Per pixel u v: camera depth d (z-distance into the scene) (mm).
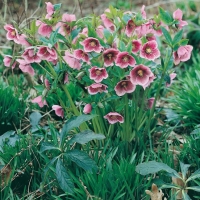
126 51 1883
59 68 1984
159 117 2434
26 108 2422
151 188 1888
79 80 2002
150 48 1902
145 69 1886
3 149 2053
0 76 2678
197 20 3182
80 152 1854
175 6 3588
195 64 2684
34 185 1947
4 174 1953
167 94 2648
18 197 1896
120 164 1878
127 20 1973
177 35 1923
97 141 2070
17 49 2611
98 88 1926
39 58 1924
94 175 1850
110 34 1932
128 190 1819
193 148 2043
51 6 1992
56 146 1881
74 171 1949
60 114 2088
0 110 2309
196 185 1919
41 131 2109
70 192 1817
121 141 2045
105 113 2076
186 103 2314
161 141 2207
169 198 1883
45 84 1996
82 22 2008
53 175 1938
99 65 1913
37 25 2012
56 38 1955
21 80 2656
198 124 2217
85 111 1962
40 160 2020
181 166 1875
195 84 2393
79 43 1958
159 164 1846
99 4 4387
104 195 1813
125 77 1975
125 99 2006
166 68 2006
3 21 2623
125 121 2039
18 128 2363
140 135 2062
